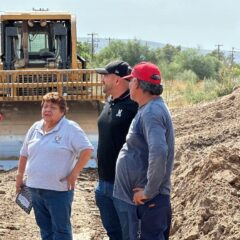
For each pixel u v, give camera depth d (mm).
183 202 10680
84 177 15719
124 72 8156
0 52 20672
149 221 7297
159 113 7160
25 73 17234
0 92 17203
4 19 20172
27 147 8672
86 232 11039
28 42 20469
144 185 7348
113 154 8203
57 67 20094
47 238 8781
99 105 17297
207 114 20922
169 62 83000
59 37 20562
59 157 8375
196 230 9227
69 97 17109
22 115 17219
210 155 11289
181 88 41844
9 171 16609
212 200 9648
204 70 69625
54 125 8453
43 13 20359
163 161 7000
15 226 11117
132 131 7359
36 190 8430
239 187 10344
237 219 9062
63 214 8477
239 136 16219
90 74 17219
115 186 7590
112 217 8539
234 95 22281
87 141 8477
